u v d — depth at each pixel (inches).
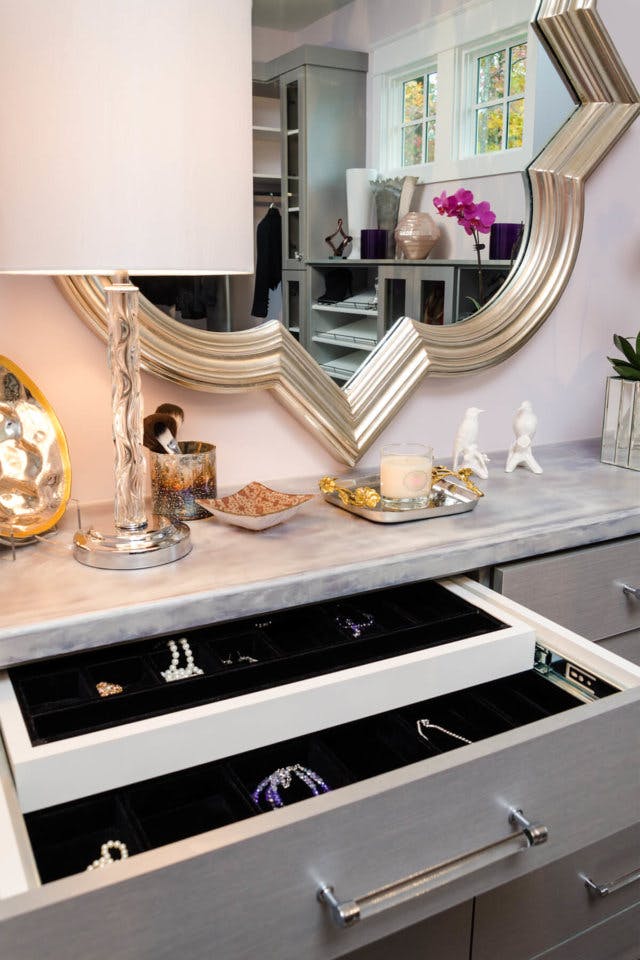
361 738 41.4
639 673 37.1
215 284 50.1
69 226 32.5
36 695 38.4
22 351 46.9
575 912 37.9
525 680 41.9
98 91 31.8
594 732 30.6
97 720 34.8
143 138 32.7
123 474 40.9
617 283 69.1
